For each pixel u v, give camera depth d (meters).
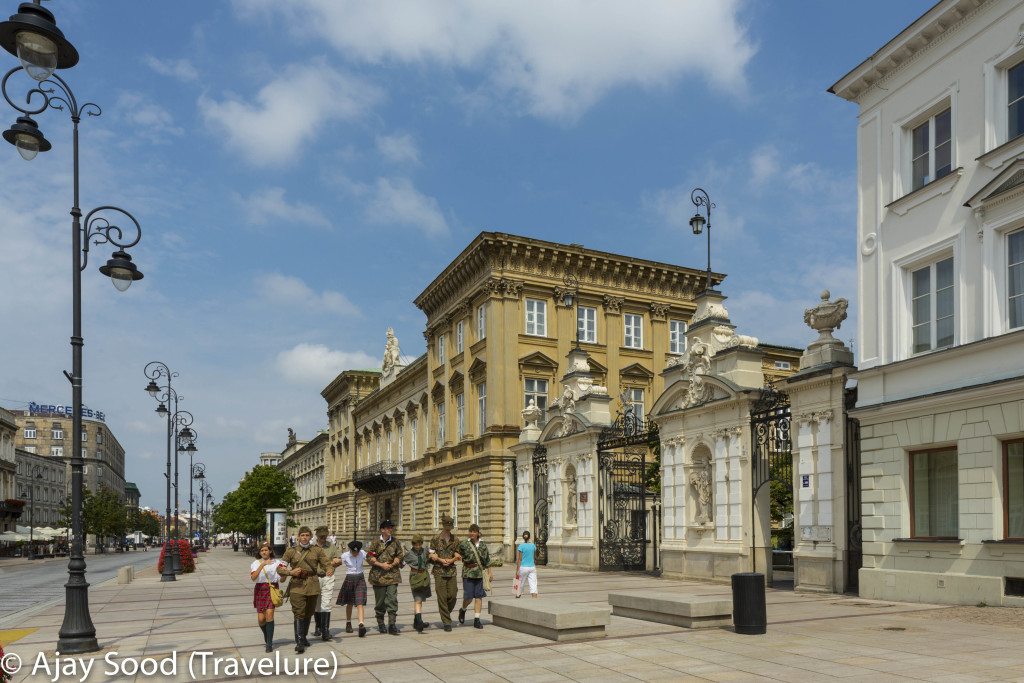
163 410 41.97
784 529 33.03
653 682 9.59
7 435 104.69
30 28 11.98
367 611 18.42
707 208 26.89
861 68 19.59
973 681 9.03
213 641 14.07
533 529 35.53
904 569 17.19
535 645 12.51
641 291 46.94
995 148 16.14
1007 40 16.20
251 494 89.94
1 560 79.81
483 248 42.53
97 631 15.96
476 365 44.03
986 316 16.00
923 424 16.98
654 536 30.95
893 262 18.62
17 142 13.49
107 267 15.59
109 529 106.94
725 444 23.69
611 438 30.14
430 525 50.19
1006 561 14.96
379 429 70.31
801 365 21.05
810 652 11.15
